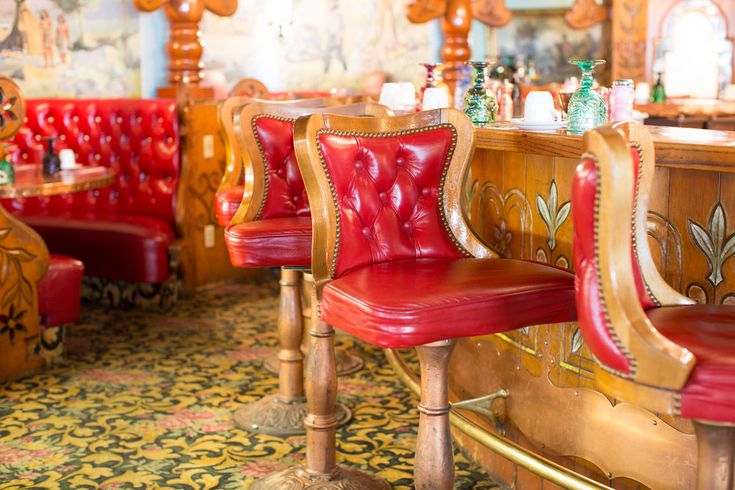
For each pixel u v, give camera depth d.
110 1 7.21
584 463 2.87
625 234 1.78
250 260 3.16
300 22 8.73
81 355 4.96
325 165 2.56
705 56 9.37
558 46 10.46
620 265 1.78
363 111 3.53
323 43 8.96
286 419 3.84
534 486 3.07
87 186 4.91
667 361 1.73
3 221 4.46
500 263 2.57
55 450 3.65
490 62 3.65
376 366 4.72
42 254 4.62
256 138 3.38
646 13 9.45
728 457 1.84
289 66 8.68
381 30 9.48
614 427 2.74
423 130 2.72
